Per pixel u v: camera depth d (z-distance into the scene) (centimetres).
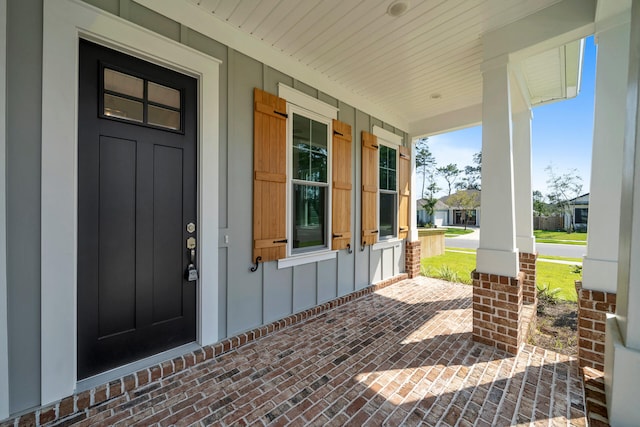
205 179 252
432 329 307
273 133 306
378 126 472
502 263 261
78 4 186
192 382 210
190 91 249
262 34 281
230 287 274
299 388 204
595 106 221
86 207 197
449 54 313
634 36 95
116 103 210
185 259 247
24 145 171
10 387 168
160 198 232
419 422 171
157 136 230
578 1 223
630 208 94
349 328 310
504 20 253
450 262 781
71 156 186
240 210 282
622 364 94
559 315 376
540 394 197
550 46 245
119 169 212
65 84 183
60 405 175
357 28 268
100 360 205
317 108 357
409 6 236
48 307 179
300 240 353
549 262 776
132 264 219
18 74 168
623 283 102
